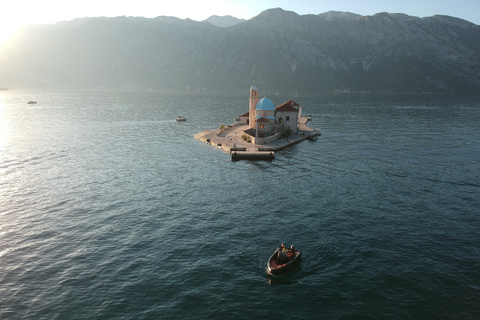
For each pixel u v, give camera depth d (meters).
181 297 30.16
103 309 28.58
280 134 103.06
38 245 38.72
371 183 60.56
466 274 33.47
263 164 74.62
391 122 147.00
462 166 72.19
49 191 56.12
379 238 40.56
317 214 47.25
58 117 157.62
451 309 28.66
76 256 36.50
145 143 97.38
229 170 69.69
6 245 38.66
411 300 29.81
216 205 50.50
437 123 143.38
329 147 92.94
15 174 65.56
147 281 32.31
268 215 46.97
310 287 31.72
